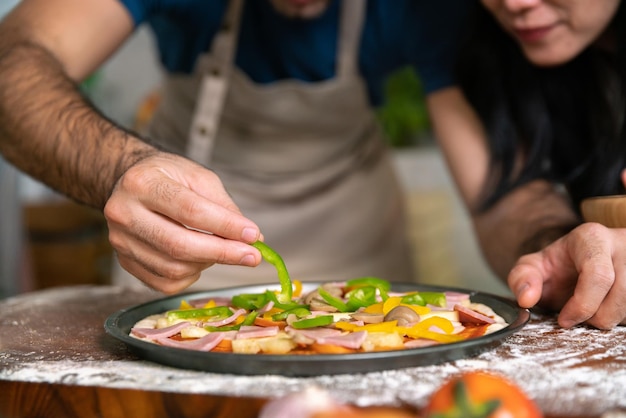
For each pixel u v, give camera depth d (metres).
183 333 1.01
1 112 1.34
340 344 0.90
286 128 1.97
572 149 1.63
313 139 2.00
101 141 1.22
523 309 1.08
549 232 1.39
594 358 0.95
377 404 0.78
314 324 0.98
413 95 3.42
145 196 1.03
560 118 1.62
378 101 2.08
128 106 3.77
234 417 0.81
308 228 2.07
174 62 1.97
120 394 0.85
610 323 1.10
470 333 1.01
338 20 1.85
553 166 1.65
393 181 2.24
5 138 1.35
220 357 0.87
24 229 2.75
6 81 1.36
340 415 0.58
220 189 1.08
